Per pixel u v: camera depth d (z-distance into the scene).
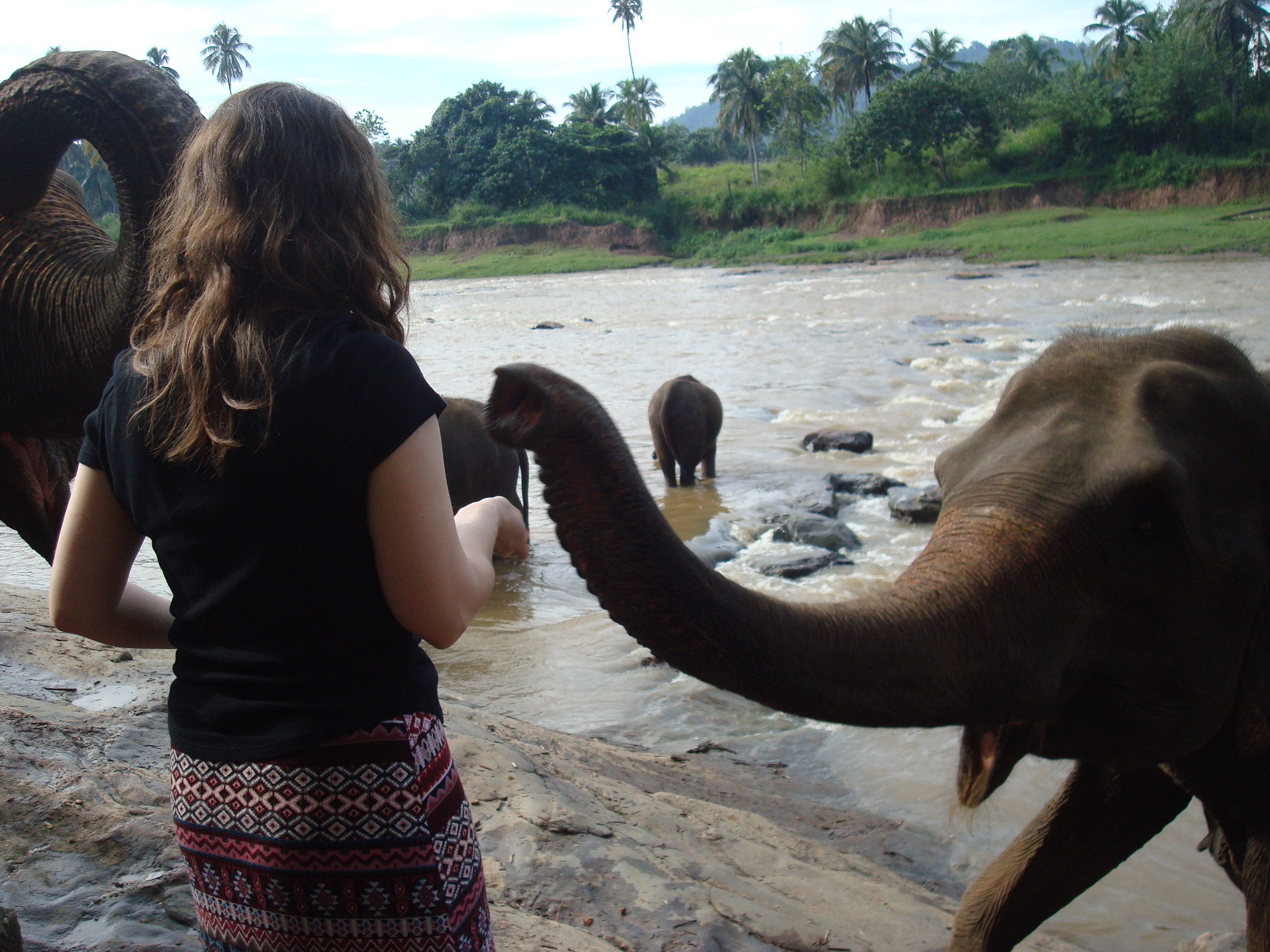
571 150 84.50
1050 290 30.98
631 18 103.00
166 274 1.42
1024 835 2.68
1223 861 2.75
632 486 1.38
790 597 7.02
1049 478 1.87
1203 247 40.97
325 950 1.30
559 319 31.41
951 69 83.31
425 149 88.56
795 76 83.12
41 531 4.32
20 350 3.58
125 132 3.09
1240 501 1.94
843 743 5.21
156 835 2.80
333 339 1.32
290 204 1.36
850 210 70.62
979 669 1.70
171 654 4.89
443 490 1.34
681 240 75.88
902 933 3.18
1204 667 1.91
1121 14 76.00
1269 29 66.69
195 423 1.27
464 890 1.38
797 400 15.23
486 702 5.66
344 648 1.31
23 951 2.09
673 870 3.26
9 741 3.22
